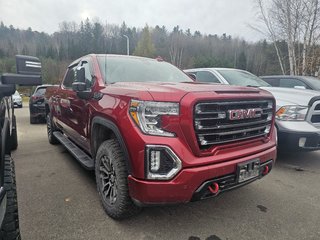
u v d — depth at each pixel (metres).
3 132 2.12
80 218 2.87
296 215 3.00
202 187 2.34
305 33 16.02
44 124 10.41
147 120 2.30
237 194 3.52
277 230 2.70
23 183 3.84
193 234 2.61
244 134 2.68
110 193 2.86
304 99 4.46
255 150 2.75
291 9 16.22
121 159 2.62
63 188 3.66
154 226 2.73
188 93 2.32
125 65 3.79
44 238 2.52
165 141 2.26
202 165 2.34
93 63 3.63
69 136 4.79
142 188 2.30
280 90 5.05
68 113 4.41
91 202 3.23
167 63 4.48
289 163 4.89
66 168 4.53
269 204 3.26
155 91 2.39
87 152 3.86
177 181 2.26
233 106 2.54
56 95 5.31
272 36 17.38
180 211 3.04
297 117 4.36
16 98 19.81
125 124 2.40
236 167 2.53
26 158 5.15
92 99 3.20
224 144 2.52
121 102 2.53
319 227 2.77
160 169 2.27
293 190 3.69
